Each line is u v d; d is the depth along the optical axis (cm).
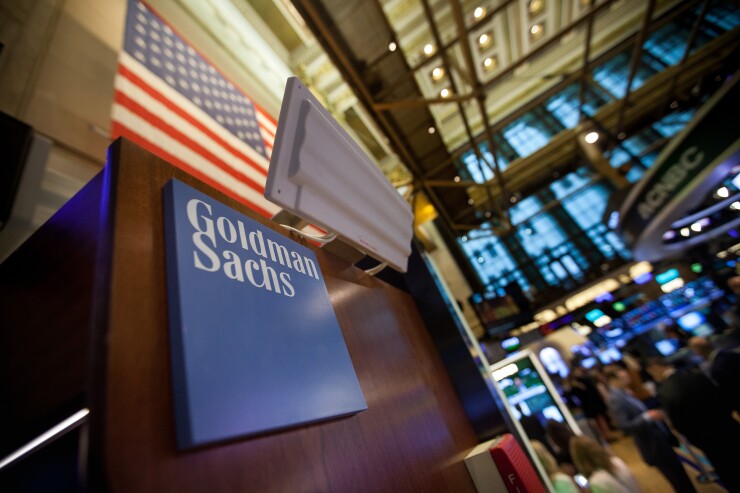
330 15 350
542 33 1084
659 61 1117
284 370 64
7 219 87
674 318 776
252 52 399
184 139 179
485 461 135
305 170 81
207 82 234
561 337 655
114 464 37
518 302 1057
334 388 75
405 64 441
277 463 56
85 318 50
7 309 66
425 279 203
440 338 190
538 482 144
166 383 47
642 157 1138
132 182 60
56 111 133
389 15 778
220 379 50
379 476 81
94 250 54
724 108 303
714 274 847
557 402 346
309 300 86
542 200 1410
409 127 551
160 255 57
